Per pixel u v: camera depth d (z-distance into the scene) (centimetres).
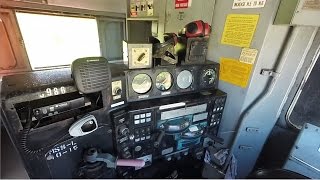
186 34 101
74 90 74
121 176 105
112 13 258
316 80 109
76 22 238
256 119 118
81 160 86
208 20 124
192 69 108
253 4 95
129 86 93
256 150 132
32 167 72
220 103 113
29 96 64
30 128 65
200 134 114
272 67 103
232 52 111
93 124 80
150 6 203
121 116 88
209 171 120
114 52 276
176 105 100
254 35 98
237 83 113
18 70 217
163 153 111
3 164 80
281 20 85
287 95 116
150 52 93
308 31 95
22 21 205
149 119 96
